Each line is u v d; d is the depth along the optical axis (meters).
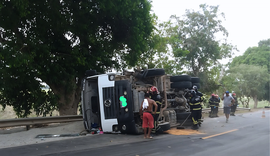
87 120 9.71
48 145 7.12
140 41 15.83
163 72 10.58
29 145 7.14
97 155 5.93
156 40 19.44
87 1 13.66
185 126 11.74
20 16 11.37
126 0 13.48
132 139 8.19
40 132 9.68
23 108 14.45
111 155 5.94
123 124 8.86
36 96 13.41
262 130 10.55
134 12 14.78
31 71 12.44
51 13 12.20
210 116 18.25
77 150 6.46
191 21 28.34
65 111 14.63
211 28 27.81
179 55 24.78
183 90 12.31
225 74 35.84
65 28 12.97
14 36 11.57
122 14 13.80
